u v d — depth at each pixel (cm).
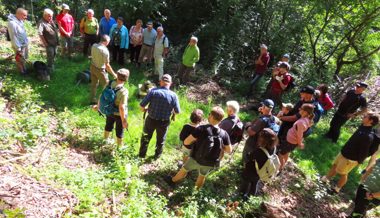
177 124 834
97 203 447
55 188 438
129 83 977
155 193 534
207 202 568
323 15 1310
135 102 873
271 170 563
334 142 1001
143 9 1277
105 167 575
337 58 1430
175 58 1304
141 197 505
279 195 691
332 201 731
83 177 493
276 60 1365
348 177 848
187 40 1447
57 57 1044
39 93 793
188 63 1073
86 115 767
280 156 705
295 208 665
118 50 1105
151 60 1190
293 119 722
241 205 604
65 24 1025
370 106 1218
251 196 597
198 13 1520
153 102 621
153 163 665
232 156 758
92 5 1352
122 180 527
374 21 1294
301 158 875
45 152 552
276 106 1009
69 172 498
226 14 1405
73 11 1350
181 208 535
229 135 623
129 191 514
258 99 1170
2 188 396
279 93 997
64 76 913
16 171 447
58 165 519
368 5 1246
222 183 661
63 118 694
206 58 1364
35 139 573
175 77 1150
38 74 851
